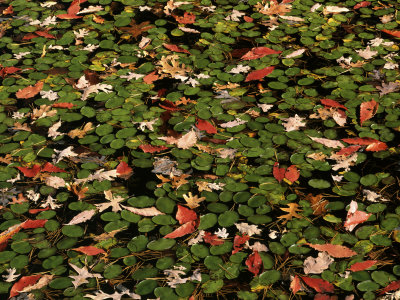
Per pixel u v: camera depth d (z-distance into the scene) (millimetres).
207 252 1643
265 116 2145
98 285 1556
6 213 1780
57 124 2109
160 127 2102
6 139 2062
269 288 1538
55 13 2820
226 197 1815
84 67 2428
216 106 2199
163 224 1734
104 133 2080
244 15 2787
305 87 2299
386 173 1894
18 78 2369
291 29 2672
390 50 2512
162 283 1558
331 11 2795
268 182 1864
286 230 1703
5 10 2838
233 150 1985
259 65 2432
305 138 2037
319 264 1591
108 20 2762
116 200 1807
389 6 2838
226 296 1519
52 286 1554
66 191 1864
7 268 1607
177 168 1920
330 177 1884
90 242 1687
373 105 2152
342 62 2439
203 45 2564
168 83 2338
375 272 1576
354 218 1709
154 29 2684
